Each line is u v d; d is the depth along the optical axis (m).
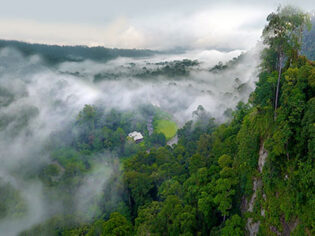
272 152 33.91
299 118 31.45
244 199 40.81
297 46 37.84
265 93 40.16
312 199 26.61
